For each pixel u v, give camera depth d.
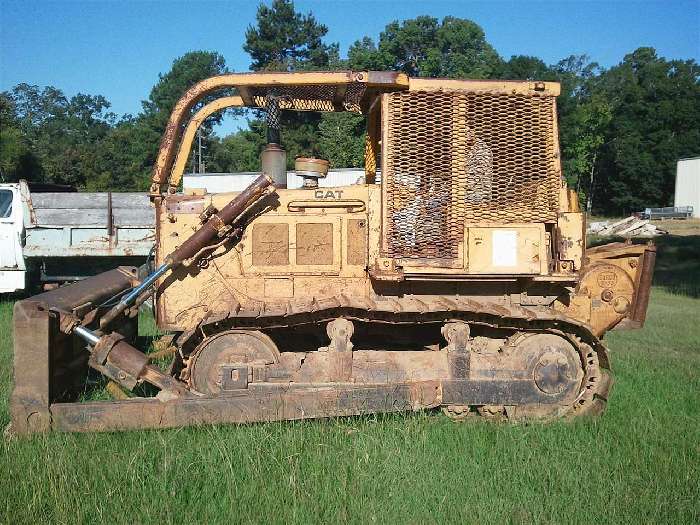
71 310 4.80
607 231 35.25
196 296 5.25
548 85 4.95
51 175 43.19
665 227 38.38
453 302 5.03
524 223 4.95
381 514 3.54
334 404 4.75
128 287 6.30
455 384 4.99
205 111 5.85
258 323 4.98
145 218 11.78
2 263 11.34
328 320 5.03
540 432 4.70
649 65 65.75
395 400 4.85
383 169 4.95
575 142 51.91
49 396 4.51
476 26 47.62
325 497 3.68
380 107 5.47
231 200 5.25
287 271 5.23
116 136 51.28
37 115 85.94
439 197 4.95
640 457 4.33
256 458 4.10
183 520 3.48
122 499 3.64
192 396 4.69
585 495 3.80
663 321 11.21
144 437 4.44
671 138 59.03
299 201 5.23
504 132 4.98
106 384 5.63
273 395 4.69
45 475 3.85
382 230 4.93
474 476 4.01
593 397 5.18
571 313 5.58
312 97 5.79
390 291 5.23
